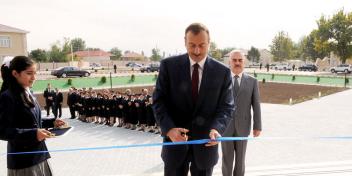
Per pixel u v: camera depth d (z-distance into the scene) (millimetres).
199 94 2523
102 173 6992
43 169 2869
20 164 2709
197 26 2396
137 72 51469
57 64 70125
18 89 2693
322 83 34531
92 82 32750
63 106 20266
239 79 4531
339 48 58438
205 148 2594
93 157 8328
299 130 11367
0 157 8484
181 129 2426
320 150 8461
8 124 2580
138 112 12398
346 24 57562
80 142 10453
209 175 2711
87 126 13641
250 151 8477
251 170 6086
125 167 7395
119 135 11602
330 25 58500
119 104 13312
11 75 2684
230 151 4598
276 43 95938
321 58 86500
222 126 2500
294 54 101125
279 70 64250
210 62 2582
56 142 10445
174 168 2660
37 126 2803
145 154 8539
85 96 14797
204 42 2420
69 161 7980
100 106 14055
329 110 16359
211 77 2531
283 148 8742
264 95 24266
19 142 2662
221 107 2607
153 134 11734
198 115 2559
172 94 2586
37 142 2707
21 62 2666
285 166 6250
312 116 14539
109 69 61250
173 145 2631
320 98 21953
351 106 17766
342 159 7531
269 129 11609
